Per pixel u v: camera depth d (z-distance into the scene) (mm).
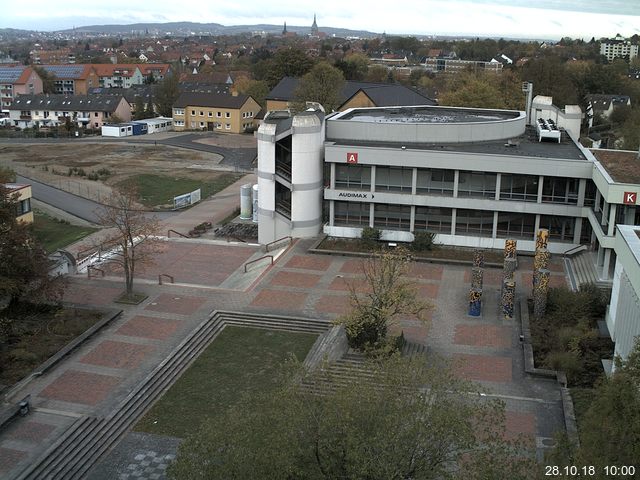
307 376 30266
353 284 53438
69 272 59156
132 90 196875
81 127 167000
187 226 77312
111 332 47719
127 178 105500
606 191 52625
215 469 24188
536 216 64000
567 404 38031
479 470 24828
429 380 28766
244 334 48281
